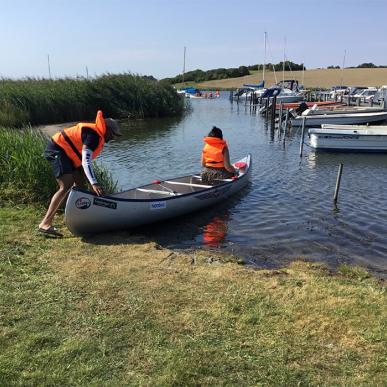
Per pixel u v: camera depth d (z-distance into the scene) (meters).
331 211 8.97
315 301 4.32
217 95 68.00
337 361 3.36
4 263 5.02
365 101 34.16
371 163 14.71
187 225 8.00
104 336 3.62
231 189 9.80
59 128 22.77
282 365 3.29
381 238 7.39
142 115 31.50
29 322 3.78
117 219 6.83
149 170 13.48
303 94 42.00
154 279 4.79
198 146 18.36
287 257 6.47
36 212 7.11
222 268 5.30
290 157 15.87
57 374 3.11
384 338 3.66
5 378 3.04
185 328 3.77
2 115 22.67
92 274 4.88
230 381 3.10
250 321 3.91
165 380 3.08
